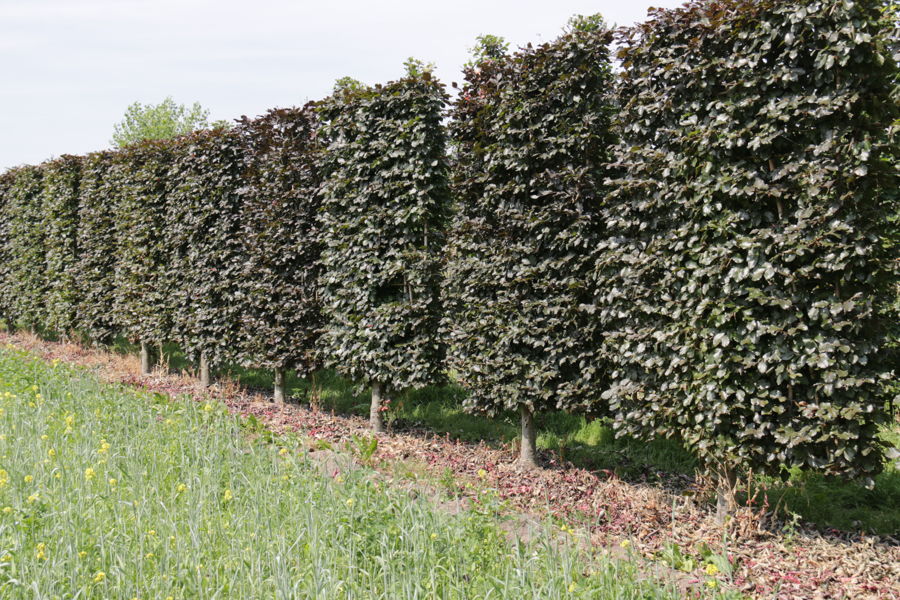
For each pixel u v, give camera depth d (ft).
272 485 17.94
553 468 25.23
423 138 29.19
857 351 16.76
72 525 14.06
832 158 16.98
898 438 23.62
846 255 16.48
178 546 13.09
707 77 19.19
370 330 30.04
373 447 24.04
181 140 41.45
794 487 22.16
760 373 18.12
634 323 21.45
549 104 24.41
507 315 25.35
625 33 21.16
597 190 23.59
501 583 12.46
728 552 16.99
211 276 38.68
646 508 20.27
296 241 34.19
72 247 53.21
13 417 23.16
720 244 18.75
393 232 30.40
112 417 24.58
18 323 63.36
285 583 11.71
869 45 16.17
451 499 19.43
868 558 17.04
